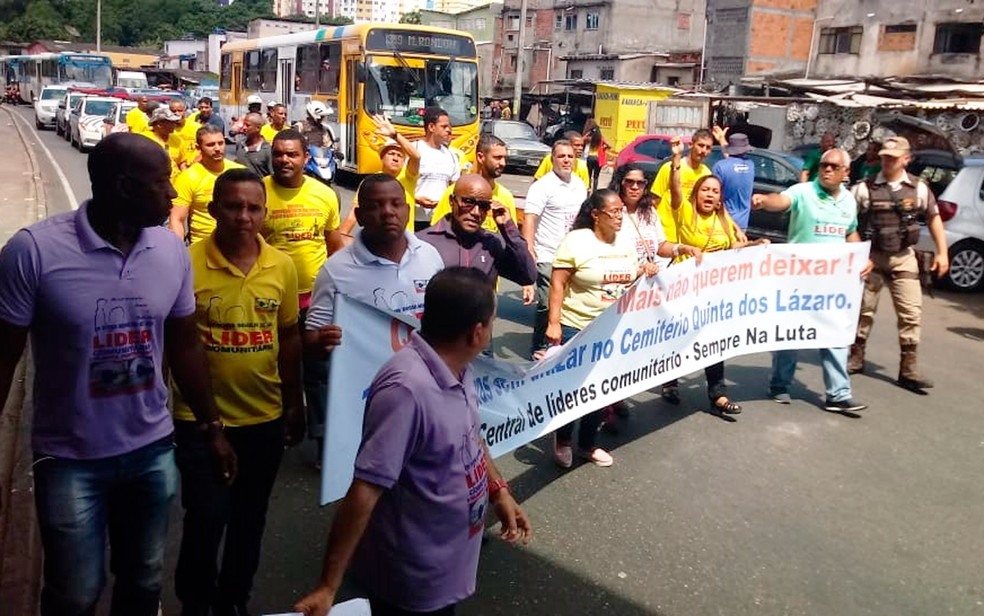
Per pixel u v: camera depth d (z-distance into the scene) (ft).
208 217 18.75
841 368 20.51
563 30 168.96
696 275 18.20
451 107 59.16
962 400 22.07
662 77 143.54
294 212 15.92
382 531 7.89
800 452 18.20
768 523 14.94
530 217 21.20
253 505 11.25
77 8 388.78
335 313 11.00
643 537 14.30
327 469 11.00
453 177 23.66
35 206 43.78
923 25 100.99
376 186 12.16
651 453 17.88
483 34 228.84
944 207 35.37
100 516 8.59
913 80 64.54
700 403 21.11
